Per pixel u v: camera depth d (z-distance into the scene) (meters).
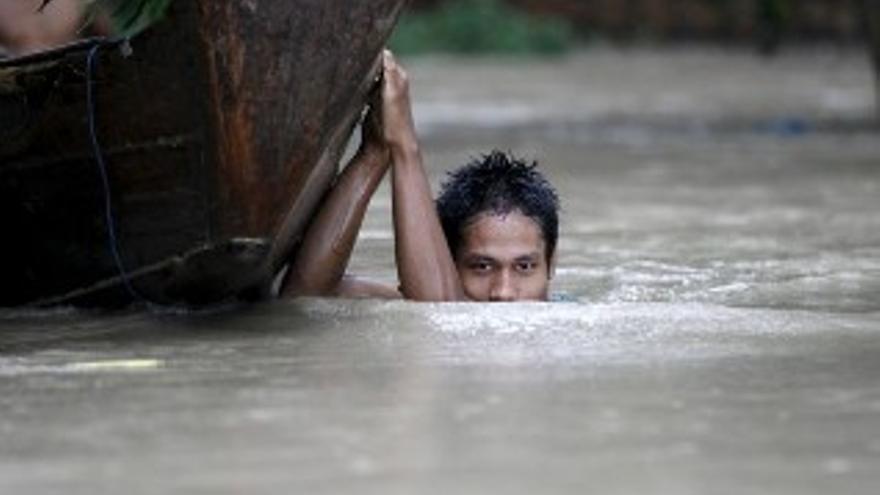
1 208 16.30
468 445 11.04
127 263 16.12
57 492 10.14
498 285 16.70
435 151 39.19
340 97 15.30
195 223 15.57
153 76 15.19
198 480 10.31
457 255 16.86
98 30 16.81
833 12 93.31
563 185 31.11
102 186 15.84
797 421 11.80
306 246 16.80
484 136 44.31
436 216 16.75
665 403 12.27
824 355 14.14
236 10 14.81
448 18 94.50
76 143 15.72
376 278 18.94
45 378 13.45
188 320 15.94
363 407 12.15
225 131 15.06
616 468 10.52
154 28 14.95
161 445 11.16
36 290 16.67
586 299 17.59
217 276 15.88
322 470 10.49
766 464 10.66
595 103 58.62
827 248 21.98
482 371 13.37
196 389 12.91
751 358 13.95
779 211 26.52
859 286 18.56
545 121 50.28
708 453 10.91
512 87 67.75
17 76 15.50
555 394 12.52
